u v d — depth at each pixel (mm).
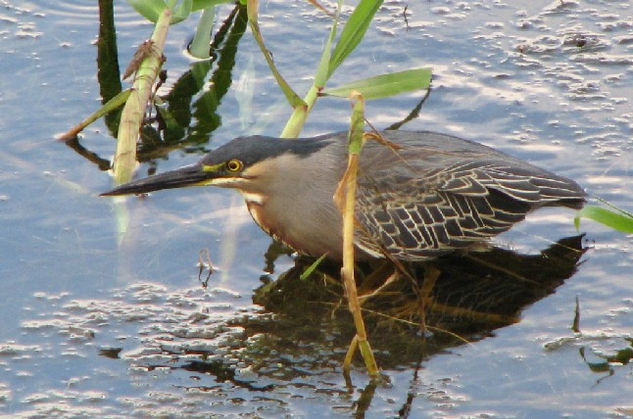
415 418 10008
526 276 12133
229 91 15102
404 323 11477
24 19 16109
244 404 10234
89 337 11062
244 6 16547
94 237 12461
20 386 10383
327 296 11945
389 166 12445
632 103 14555
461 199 12383
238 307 11633
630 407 10070
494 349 10977
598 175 13289
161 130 14406
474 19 16328
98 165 13648
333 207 12281
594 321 11297
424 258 12469
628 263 12125
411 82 13703
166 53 15742
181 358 10852
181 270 12102
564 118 14312
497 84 15000
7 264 11984
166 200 13188
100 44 15641
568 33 15914
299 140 12586
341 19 16188
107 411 10117
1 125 14125
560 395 10258
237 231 12773
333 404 10227
